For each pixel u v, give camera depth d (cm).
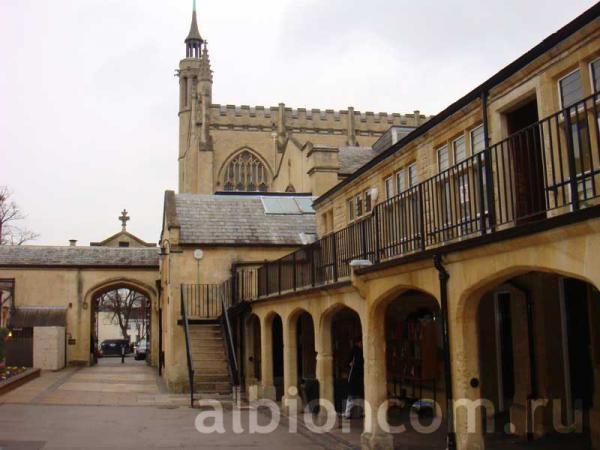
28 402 1831
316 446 1201
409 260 964
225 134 5575
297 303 1587
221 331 2323
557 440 1104
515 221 852
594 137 879
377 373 1119
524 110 1109
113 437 1294
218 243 2484
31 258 3444
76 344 3431
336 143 5697
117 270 3509
